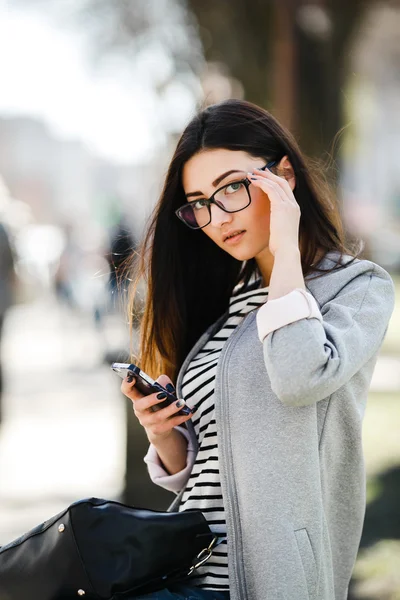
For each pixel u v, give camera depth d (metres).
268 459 2.60
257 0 16.28
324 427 2.66
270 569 2.56
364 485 2.77
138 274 3.24
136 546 2.55
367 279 2.75
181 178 2.96
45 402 11.66
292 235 2.65
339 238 2.91
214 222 2.80
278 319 2.52
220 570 2.70
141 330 3.24
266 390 2.64
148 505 6.42
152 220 3.14
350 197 32.84
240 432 2.64
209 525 2.77
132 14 20.67
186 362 3.03
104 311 15.68
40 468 7.99
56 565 2.56
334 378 2.51
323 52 14.17
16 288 11.39
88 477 7.59
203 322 3.21
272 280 2.62
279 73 14.23
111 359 14.40
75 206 68.62
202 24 17.09
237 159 2.79
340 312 2.64
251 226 2.80
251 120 2.81
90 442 9.12
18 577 2.61
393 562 5.20
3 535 6.02
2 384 11.92
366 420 9.37
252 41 16.36
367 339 2.64
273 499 2.58
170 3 20.30
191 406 2.93
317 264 2.82
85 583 2.54
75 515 2.56
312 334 2.49
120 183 63.94
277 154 2.84
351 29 14.60
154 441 2.99
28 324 22.16
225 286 3.22
